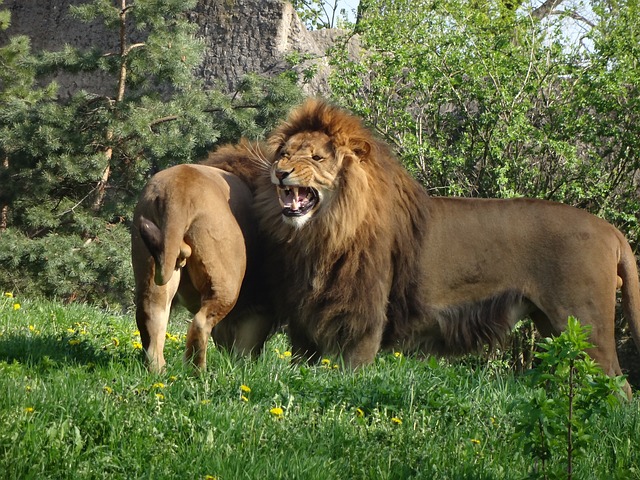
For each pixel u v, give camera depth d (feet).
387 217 39.04
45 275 84.17
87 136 91.50
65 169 88.53
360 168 37.76
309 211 37.04
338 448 27.43
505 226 42.50
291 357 39.81
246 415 28.27
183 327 55.42
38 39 119.44
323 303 38.40
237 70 112.27
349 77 86.38
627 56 82.28
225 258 32.76
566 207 43.16
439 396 33.45
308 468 25.08
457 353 43.01
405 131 84.58
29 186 91.40
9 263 84.02
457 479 26.58
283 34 112.57
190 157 89.45
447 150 84.99
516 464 28.78
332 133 37.50
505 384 38.91
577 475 27.66
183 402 28.94
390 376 35.27
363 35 90.79
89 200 93.56
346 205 37.22
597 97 80.84
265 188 37.70
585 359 25.48
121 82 93.97
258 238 37.96
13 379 28.50
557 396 27.04
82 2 118.62
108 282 86.07
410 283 41.01
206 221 32.32
